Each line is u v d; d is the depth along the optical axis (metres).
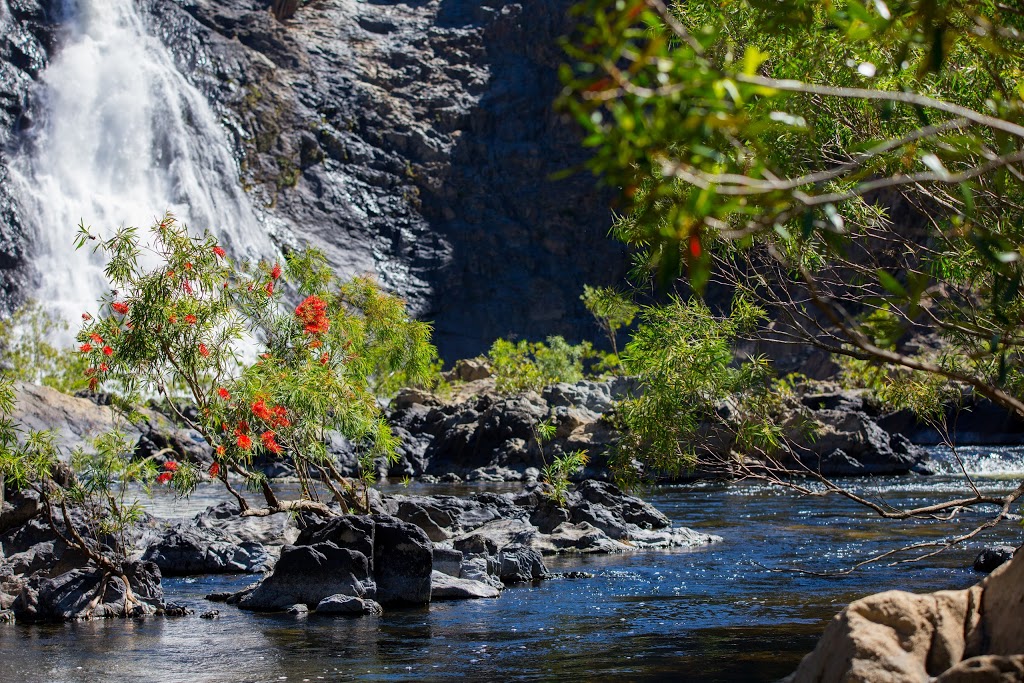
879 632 4.58
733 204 2.55
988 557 12.72
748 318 8.18
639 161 2.56
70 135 52.09
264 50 63.53
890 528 16.80
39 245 48.72
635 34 2.51
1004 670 4.04
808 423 9.14
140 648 9.15
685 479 26.14
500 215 62.84
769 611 10.59
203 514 16.22
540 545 15.27
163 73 55.94
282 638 9.55
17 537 12.05
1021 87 3.51
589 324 60.12
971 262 6.11
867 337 3.18
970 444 33.19
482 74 66.31
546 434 18.83
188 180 54.59
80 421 27.86
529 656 8.72
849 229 7.27
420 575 11.41
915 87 6.54
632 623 10.11
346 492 14.81
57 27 54.03
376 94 64.31
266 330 14.78
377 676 8.07
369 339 17.75
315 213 59.38
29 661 8.67
